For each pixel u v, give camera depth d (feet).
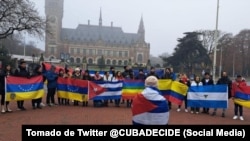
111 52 539.70
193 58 257.55
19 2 146.51
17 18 149.18
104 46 536.83
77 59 531.91
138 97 17.21
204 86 53.98
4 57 156.46
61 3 534.37
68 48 528.22
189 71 257.55
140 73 63.72
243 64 309.63
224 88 52.16
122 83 60.03
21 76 50.90
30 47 452.35
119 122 41.29
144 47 549.13
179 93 56.65
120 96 59.82
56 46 516.73
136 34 562.25
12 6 144.46
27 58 274.16
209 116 51.65
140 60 547.90
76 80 59.62
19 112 48.78
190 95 54.95
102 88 59.11
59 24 528.22
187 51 259.80
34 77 52.95
